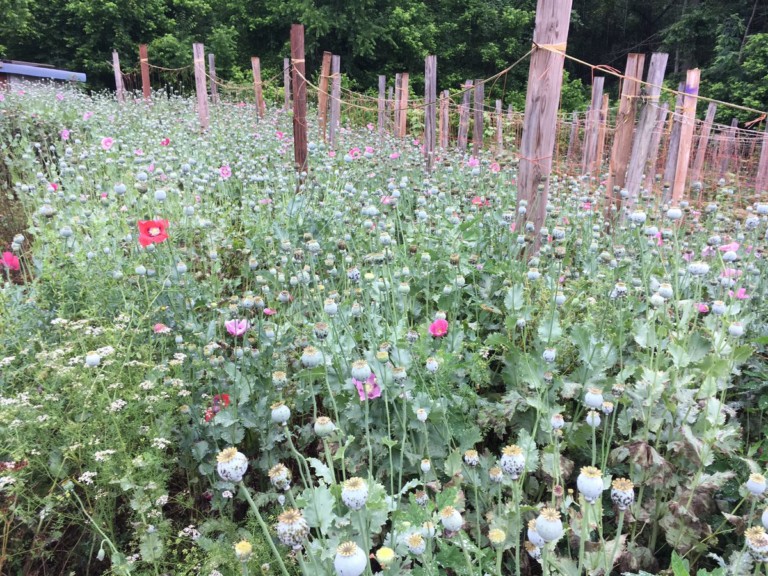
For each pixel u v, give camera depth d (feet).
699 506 6.66
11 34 69.41
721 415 7.06
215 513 7.58
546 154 12.48
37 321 9.18
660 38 90.58
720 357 7.57
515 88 79.97
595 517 5.78
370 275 8.39
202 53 27.94
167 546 6.48
